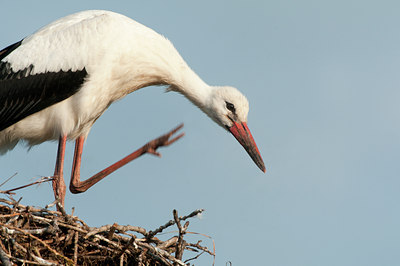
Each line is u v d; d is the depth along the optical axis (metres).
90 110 12.75
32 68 12.81
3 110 13.02
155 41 13.13
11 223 10.22
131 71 12.90
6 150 13.33
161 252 10.92
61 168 12.60
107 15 12.88
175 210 10.70
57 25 13.13
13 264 9.80
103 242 10.88
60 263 10.47
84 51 12.54
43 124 12.86
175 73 13.36
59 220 10.52
